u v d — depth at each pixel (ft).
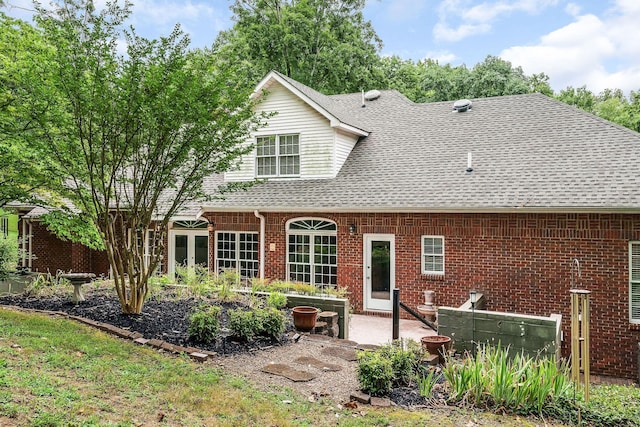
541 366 20.74
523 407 19.42
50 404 14.97
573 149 43.19
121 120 27.07
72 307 32.60
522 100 52.80
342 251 47.24
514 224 39.88
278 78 52.39
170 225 58.13
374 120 59.06
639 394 23.59
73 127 28.12
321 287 48.24
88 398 16.16
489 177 43.19
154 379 19.38
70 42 26.94
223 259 54.13
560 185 39.40
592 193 37.32
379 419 17.48
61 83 26.21
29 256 64.23
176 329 28.32
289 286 40.29
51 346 22.15
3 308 31.48
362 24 103.81
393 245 45.09
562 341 37.01
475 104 55.52
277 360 24.70
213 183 57.98
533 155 44.19
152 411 16.02
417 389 21.16
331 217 47.80
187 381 19.62
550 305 38.52
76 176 31.24
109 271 63.16
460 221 42.04
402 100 61.36
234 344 26.68
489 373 20.70
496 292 40.55
